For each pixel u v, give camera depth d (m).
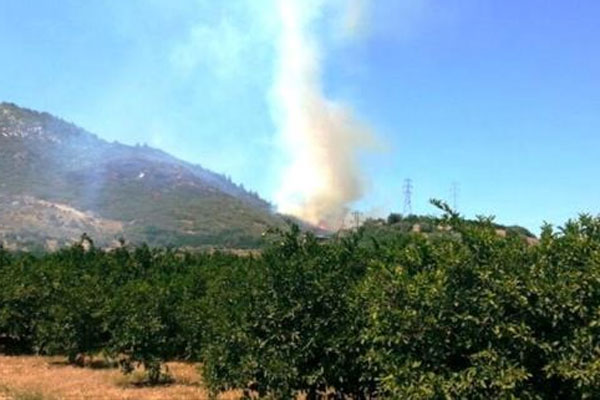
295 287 13.03
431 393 9.12
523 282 9.16
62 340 24.27
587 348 8.81
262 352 13.08
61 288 26.20
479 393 9.12
